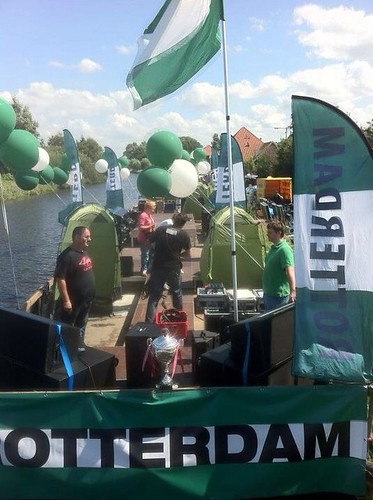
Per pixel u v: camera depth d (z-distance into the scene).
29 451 3.79
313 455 3.87
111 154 17.19
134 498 3.82
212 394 3.82
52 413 3.78
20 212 36.12
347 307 3.83
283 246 6.03
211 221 9.84
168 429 3.80
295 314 3.95
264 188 27.98
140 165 40.97
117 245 9.23
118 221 15.27
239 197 12.69
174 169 9.92
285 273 6.04
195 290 10.59
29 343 4.52
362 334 3.81
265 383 4.51
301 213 3.90
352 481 3.89
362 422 3.88
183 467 3.82
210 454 3.83
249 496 3.84
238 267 9.43
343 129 3.74
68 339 4.62
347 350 3.84
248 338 4.50
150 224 11.13
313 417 3.85
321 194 3.85
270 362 4.55
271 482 3.86
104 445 3.79
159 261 7.53
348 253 3.80
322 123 3.79
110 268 9.06
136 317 8.91
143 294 10.22
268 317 4.54
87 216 9.31
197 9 5.34
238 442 3.84
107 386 4.90
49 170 12.60
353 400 3.86
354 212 3.78
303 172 3.87
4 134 6.91
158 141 9.80
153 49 5.36
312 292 3.91
